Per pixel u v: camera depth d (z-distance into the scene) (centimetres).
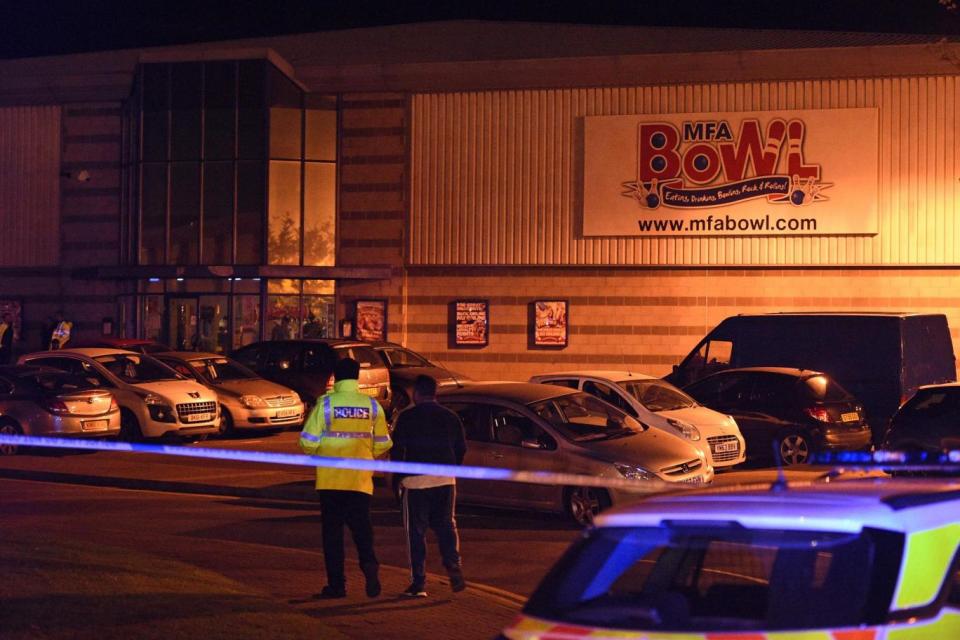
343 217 3309
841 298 3033
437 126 3262
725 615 412
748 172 3070
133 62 3603
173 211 3297
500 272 3238
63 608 757
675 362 3122
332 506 924
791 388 1889
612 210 3150
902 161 2994
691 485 1346
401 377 2514
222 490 1625
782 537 403
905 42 3409
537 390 1452
